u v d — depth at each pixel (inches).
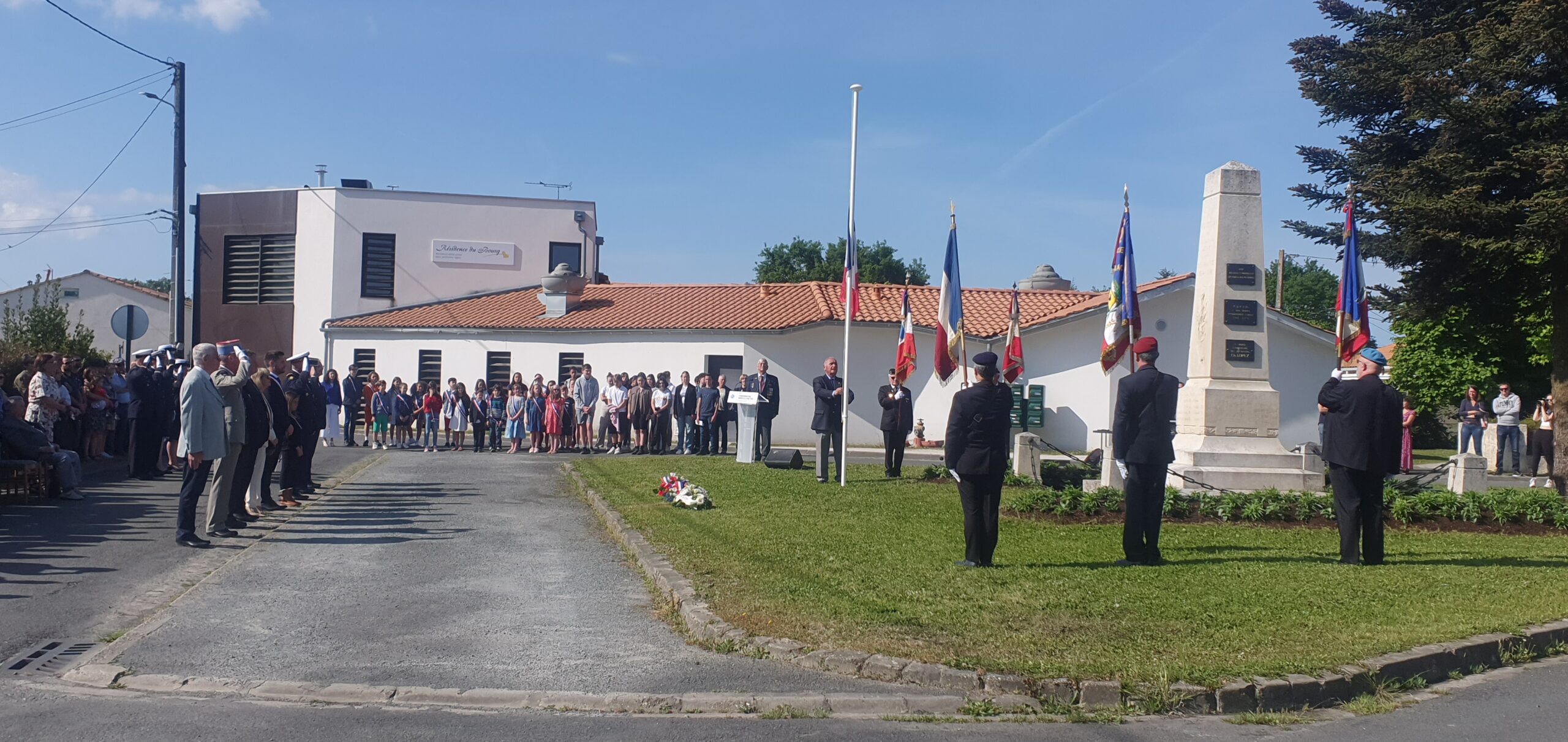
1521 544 433.4
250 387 470.0
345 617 306.0
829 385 642.2
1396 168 818.8
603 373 1205.7
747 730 218.2
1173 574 347.9
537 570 378.6
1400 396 376.2
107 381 741.3
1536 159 712.4
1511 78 740.7
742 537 418.0
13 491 504.7
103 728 213.8
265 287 1409.9
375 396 987.3
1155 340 374.9
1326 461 385.1
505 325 1242.0
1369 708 235.1
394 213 1396.4
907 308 689.6
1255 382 574.9
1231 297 575.8
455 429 992.2
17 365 756.0
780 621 284.2
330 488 615.8
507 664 261.0
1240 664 247.4
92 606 315.9
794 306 1224.2
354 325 1295.5
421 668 257.3
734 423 1120.8
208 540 423.2
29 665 259.4
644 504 518.6
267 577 360.8
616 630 294.4
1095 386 1140.5
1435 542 440.5
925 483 628.4
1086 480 586.9
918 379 1185.4
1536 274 778.2
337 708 230.4
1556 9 683.4
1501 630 280.4
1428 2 803.4
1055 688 234.4
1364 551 377.1
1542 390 1255.5
